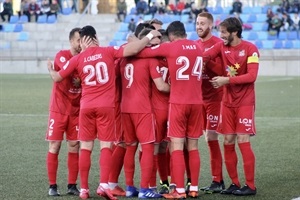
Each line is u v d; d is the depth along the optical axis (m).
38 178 29.25
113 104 24.81
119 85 26.20
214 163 27.14
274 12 128.50
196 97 25.17
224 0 132.75
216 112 27.39
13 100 66.88
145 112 25.27
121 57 25.05
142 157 25.36
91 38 24.95
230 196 25.83
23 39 128.88
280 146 38.81
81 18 131.75
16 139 41.22
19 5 150.25
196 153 25.42
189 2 131.88
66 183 28.41
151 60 25.22
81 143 25.08
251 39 120.56
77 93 25.98
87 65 24.67
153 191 25.59
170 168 27.16
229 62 26.06
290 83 91.94
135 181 29.16
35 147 38.12
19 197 25.47
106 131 24.67
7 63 118.38
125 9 131.75
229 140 26.30
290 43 117.56
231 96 26.03
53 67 25.92
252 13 128.62
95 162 33.69
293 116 53.84
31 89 80.81
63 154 36.19
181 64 24.95
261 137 42.50
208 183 28.61
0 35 129.25
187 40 25.36
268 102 65.56
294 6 126.38
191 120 25.27
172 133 25.00
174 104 24.98
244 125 25.84
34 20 133.88
